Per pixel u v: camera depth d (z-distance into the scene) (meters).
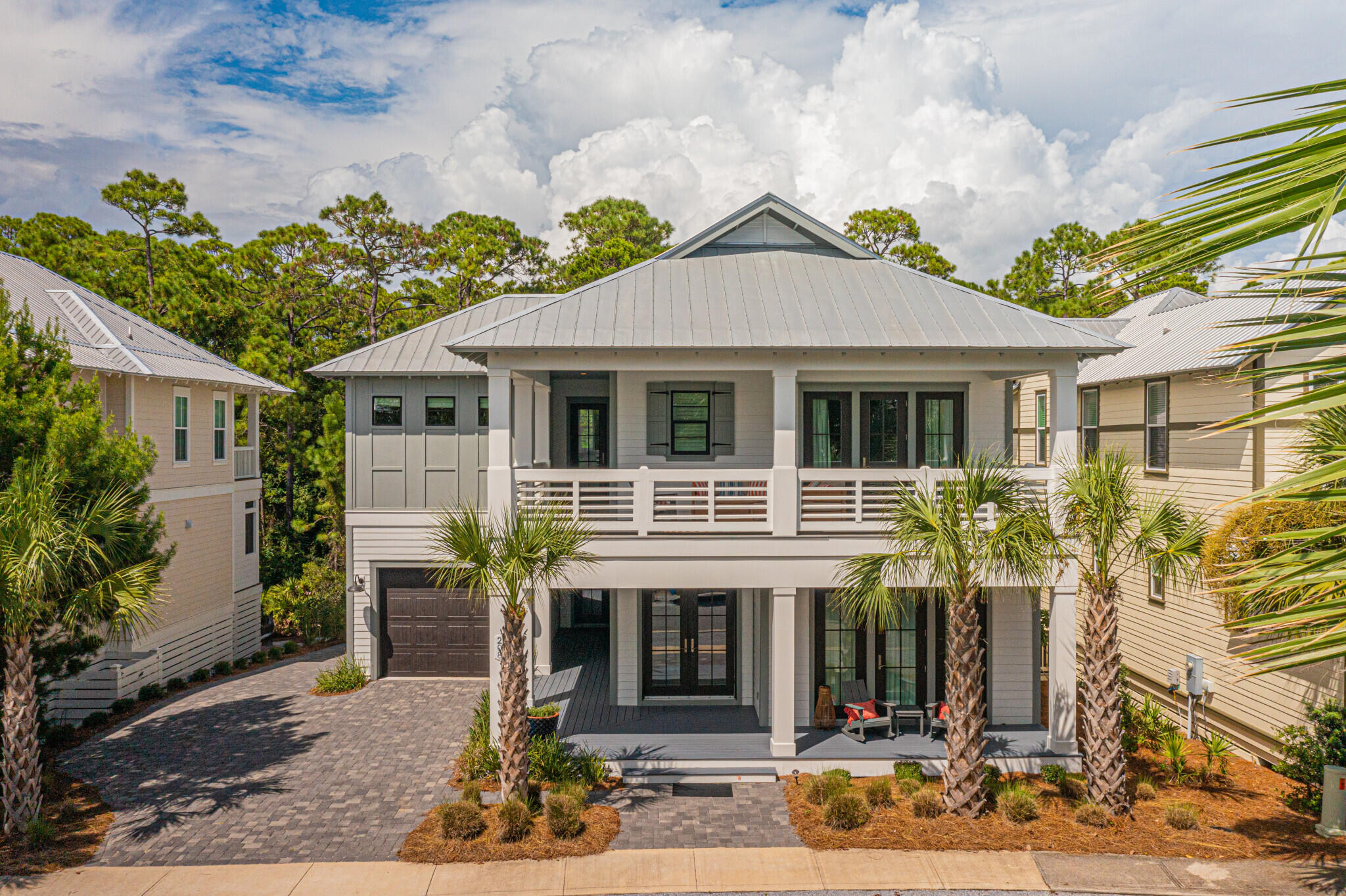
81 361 16.16
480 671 19.42
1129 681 18.48
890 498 13.29
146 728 15.47
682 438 15.45
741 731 14.10
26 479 10.83
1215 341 16.28
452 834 10.92
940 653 14.99
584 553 12.98
